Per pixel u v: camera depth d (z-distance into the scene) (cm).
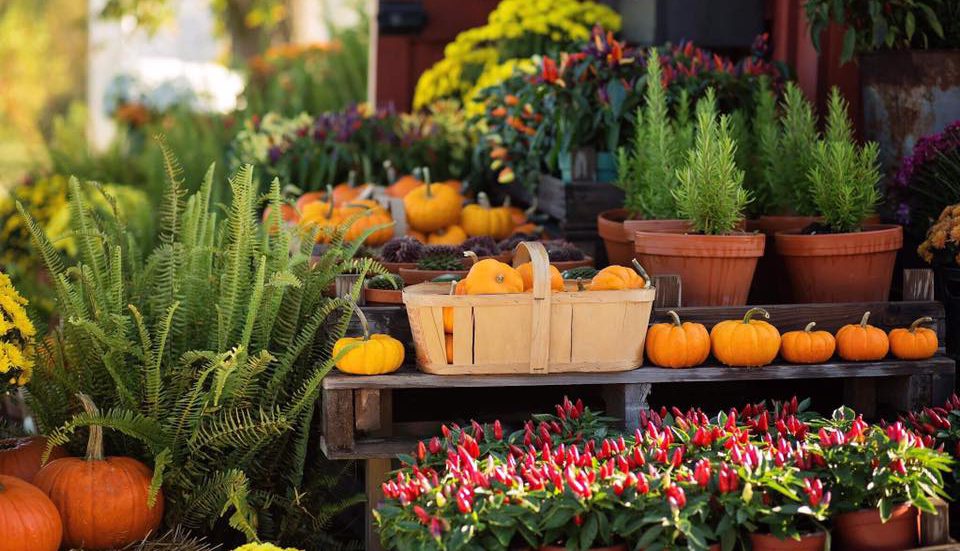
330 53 1077
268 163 652
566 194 480
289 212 557
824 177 396
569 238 482
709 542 280
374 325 361
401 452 342
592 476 282
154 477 342
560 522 270
